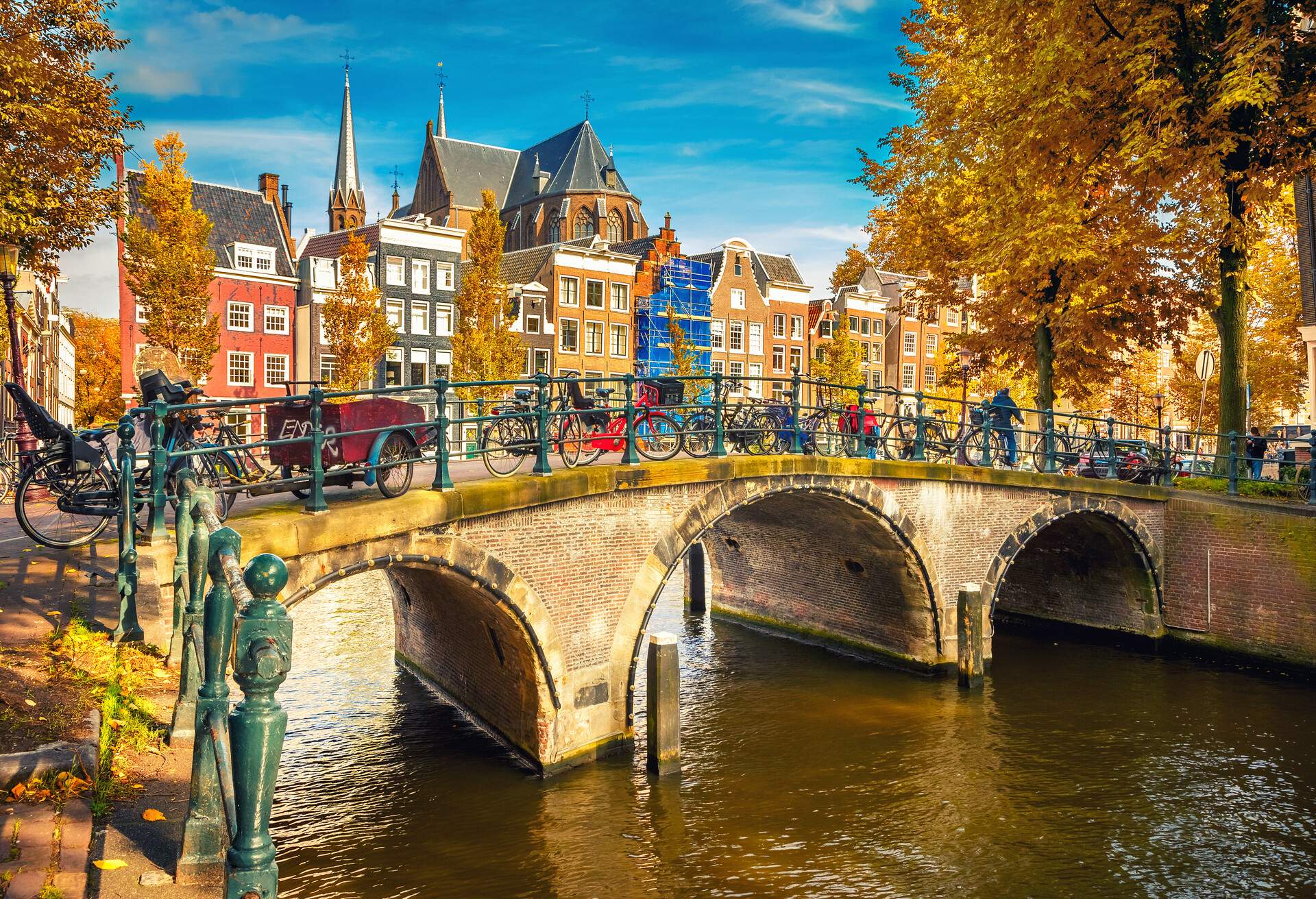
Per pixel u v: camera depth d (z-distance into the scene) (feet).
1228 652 61.67
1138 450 71.56
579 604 39.93
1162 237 60.13
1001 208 65.21
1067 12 58.29
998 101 63.52
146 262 95.04
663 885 31.60
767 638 69.97
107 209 52.11
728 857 33.76
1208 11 56.29
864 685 56.13
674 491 43.47
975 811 38.17
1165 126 57.21
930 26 77.51
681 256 162.91
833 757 43.91
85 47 49.88
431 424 32.55
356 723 46.91
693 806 38.09
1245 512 60.64
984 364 81.35
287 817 35.94
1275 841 35.76
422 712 48.73
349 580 89.04
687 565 86.58
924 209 77.10
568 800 37.99
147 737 15.62
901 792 39.91
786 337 176.96
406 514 31.53
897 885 32.19
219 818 11.83
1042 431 60.75
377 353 105.91
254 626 8.09
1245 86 50.52
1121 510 63.52
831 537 61.52
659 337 157.48
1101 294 65.67
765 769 42.24
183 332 94.63
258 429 86.07
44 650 18.53
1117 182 66.18
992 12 63.82
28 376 110.73
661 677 40.81
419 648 55.57
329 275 123.75
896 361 191.21
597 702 41.32
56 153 48.70
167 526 26.78
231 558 10.98
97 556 27.76
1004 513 59.67
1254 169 57.88
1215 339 116.37
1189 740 46.37
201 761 11.66
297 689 52.90
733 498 46.01
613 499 41.04
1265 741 46.24
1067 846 35.29
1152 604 65.77
